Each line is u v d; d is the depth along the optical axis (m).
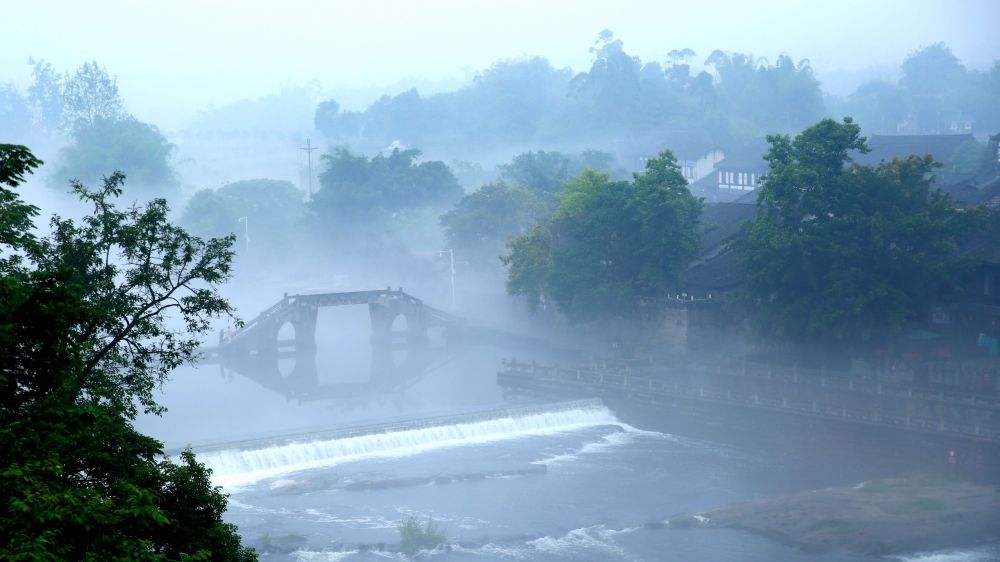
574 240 131.62
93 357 42.31
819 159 107.94
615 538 72.62
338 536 72.00
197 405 111.25
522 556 69.44
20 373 27.72
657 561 68.62
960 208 118.31
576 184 136.38
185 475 31.27
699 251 127.00
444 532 72.75
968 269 102.62
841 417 92.00
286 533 72.44
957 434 85.19
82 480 29.22
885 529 72.19
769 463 90.25
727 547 70.94
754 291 108.69
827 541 70.81
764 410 96.62
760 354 115.81
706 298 124.25
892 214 102.56
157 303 47.03
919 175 107.00
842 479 85.12
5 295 26.00
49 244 45.81
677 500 80.50
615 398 106.94
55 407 26.77
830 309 101.50
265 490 81.94
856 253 101.81
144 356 45.97
